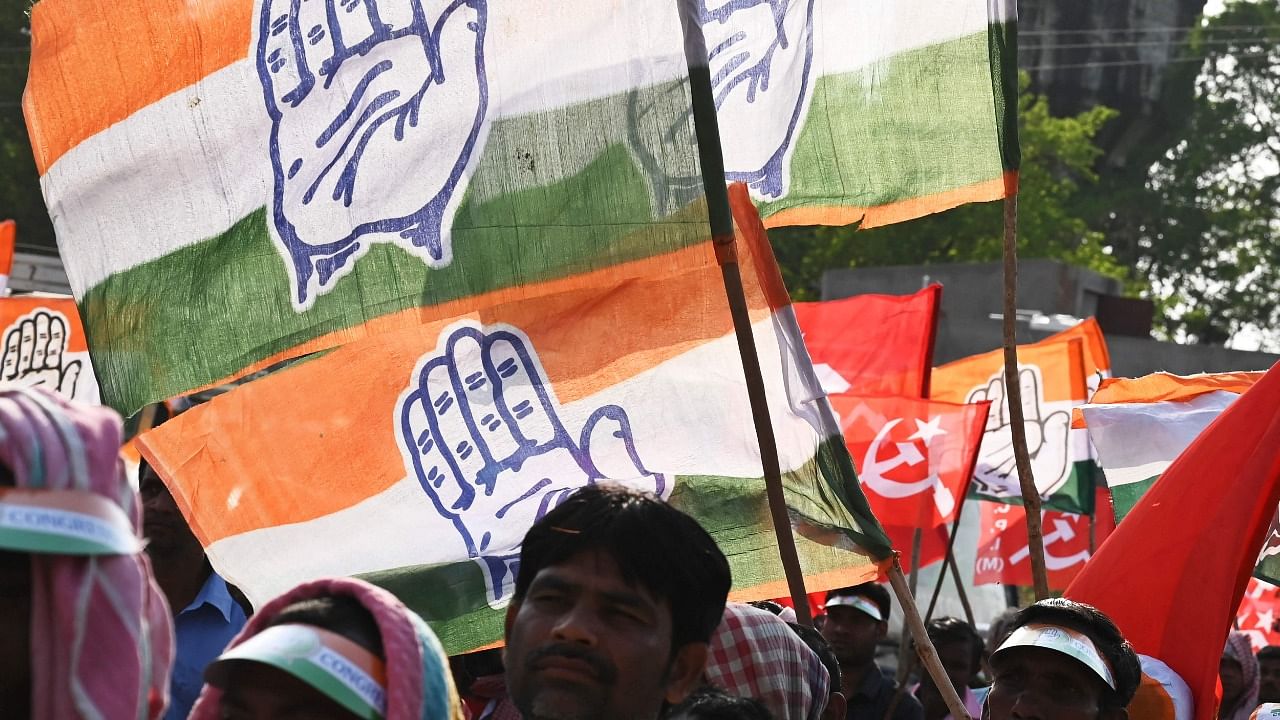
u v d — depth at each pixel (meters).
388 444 3.34
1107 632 3.07
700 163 3.16
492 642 3.21
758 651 2.89
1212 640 3.58
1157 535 3.71
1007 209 3.76
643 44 3.24
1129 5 42.69
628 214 3.21
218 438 3.33
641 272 3.20
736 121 3.66
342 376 3.36
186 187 3.32
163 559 3.68
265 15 3.33
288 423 3.34
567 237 3.24
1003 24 3.73
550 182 3.25
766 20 3.71
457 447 3.32
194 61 3.33
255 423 3.34
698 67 3.16
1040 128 31.47
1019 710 3.02
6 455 1.57
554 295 3.35
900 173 3.79
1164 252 42.22
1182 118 43.28
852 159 3.77
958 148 3.80
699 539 2.10
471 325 3.36
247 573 3.27
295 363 3.37
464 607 3.23
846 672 5.68
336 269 3.30
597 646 1.99
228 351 3.30
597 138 3.24
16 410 1.60
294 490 3.31
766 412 3.12
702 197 3.16
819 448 3.32
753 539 3.29
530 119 3.27
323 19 3.34
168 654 1.79
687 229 3.17
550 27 3.28
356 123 3.32
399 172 3.31
